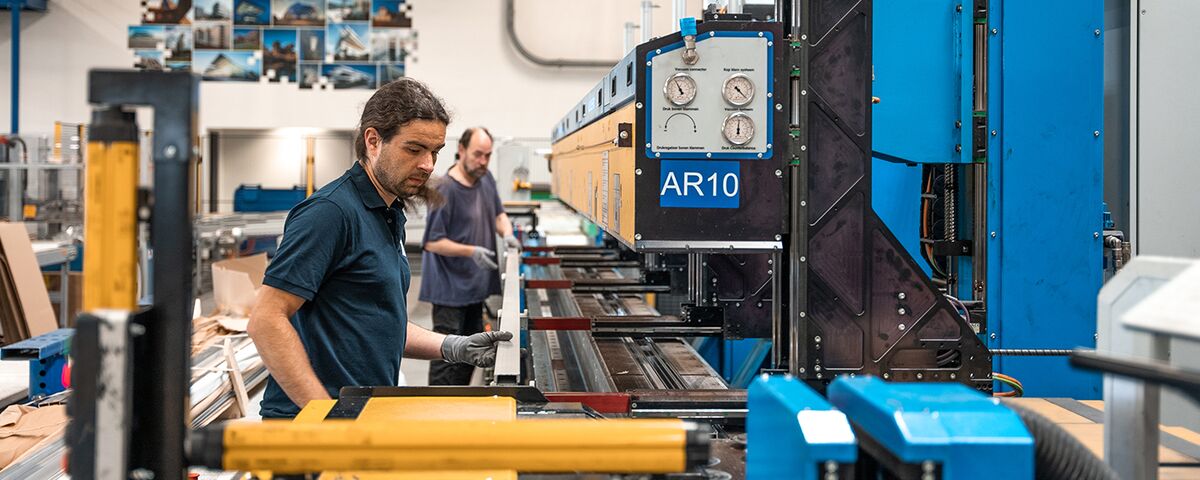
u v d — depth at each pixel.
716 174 1.87
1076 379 2.59
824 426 0.87
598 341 2.84
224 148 7.69
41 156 6.73
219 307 3.75
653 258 3.73
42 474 1.93
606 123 2.42
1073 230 2.54
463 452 0.95
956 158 2.51
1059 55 2.49
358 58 8.26
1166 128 3.46
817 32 1.89
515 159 6.30
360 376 1.92
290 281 1.78
